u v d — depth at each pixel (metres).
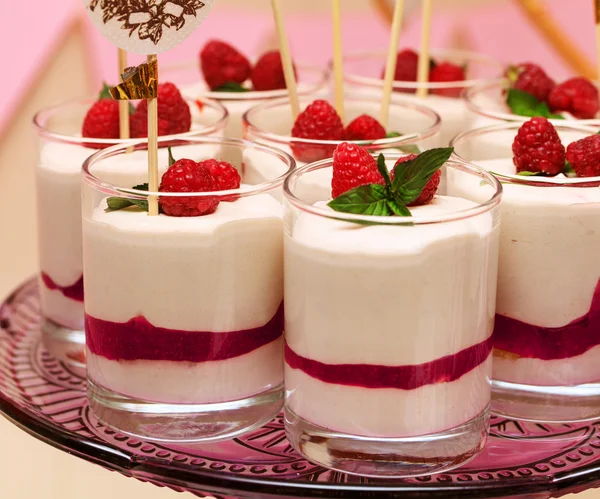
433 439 0.63
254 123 0.74
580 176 0.67
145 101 0.73
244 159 0.69
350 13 1.15
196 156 0.69
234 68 0.84
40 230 0.73
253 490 0.62
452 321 0.62
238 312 0.65
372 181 0.64
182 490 0.64
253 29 1.13
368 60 0.91
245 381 0.66
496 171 0.69
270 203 0.65
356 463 0.63
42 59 1.10
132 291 0.64
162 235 0.64
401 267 0.61
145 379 0.65
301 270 0.63
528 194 0.65
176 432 0.66
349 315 0.62
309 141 0.69
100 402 0.67
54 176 0.71
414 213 0.64
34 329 0.77
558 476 0.63
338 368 0.63
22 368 0.73
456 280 0.62
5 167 1.13
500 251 0.66
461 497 0.62
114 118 0.73
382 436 0.63
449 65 0.88
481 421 0.65
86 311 0.67
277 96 0.81
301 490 0.62
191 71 0.89
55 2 1.10
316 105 0.71
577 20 1.10
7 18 1.10
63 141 0.72
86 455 0.65
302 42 1.15
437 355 0.62
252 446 0.66
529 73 0.81
